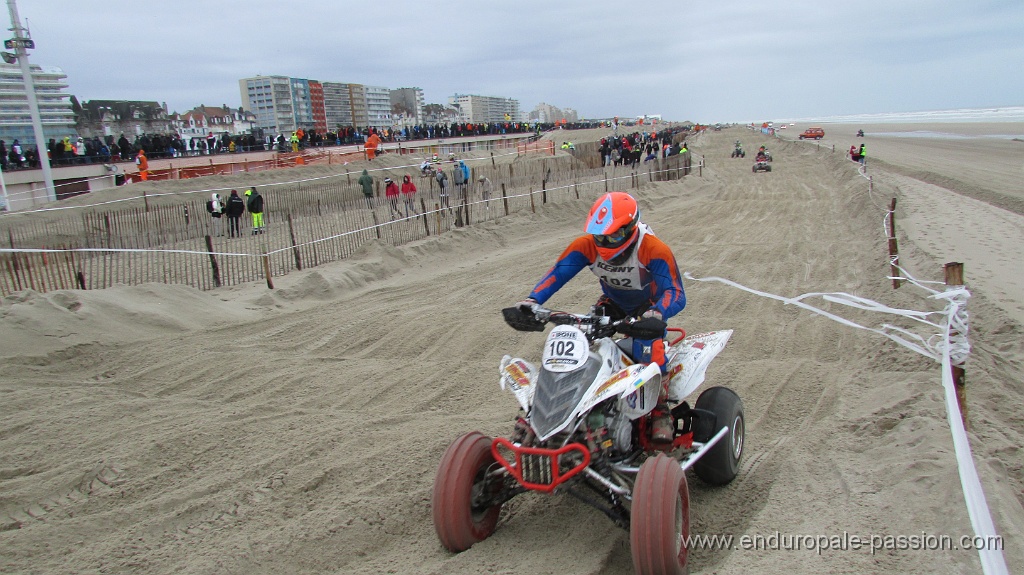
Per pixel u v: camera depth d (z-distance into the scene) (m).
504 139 59.03
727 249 14.62
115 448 5.25
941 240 13.29
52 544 3.99
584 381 3.51
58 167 25.66
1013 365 6.89
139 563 3.78
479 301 10.66
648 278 4.09
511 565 3.59
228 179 26.84
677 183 30.39
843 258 13.04
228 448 5.28
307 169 30.47
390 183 21.95
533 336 8.55
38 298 8.34
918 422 4.91
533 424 3.50
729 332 4.65
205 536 4.06
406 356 7.97
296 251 12.79
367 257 14.09
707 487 4.57
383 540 4.01
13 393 6.41
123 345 8.12
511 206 21.91
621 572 3.61
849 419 5.43
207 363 7.59
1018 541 3.43
